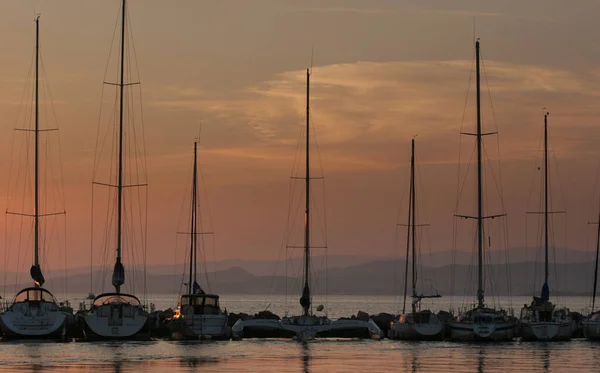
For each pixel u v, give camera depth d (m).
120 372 161.50
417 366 173.88
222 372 163.00
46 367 167.12
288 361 181.12
